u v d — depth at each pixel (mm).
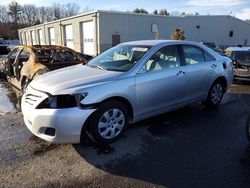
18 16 78750
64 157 3434
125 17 21125
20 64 7230
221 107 5758
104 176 3006
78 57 7488
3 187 2795
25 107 3559
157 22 23078
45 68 6141
